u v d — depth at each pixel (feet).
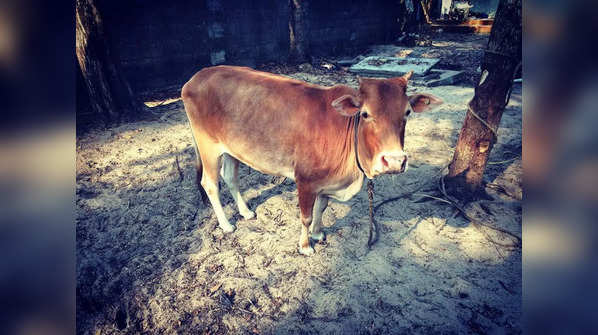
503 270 9.53
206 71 10.94
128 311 8.77
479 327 7.95
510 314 8.21
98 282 9.57
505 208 12.17
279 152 9.55
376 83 7.40
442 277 9.36
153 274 9.85
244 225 11.91
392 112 7.24
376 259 10.08
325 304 8.72
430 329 7.97
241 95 9.77
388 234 11.12
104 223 12.05
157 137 19.26
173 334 8.18
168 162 16.42
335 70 35.55
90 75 20.13
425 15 66.23
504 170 14.61
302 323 8.29
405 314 8.34
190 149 17.75
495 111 11.46
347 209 12.55
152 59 29.81
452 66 34.83
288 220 12.10
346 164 9.05
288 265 10.03
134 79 29.09
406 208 12.44
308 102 9.16
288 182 14.58
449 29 64.34
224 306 8.80
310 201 9.74
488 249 10.34
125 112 21.48
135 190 14.07
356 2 47.52
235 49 36.01
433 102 8.02
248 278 9.62
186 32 31.58
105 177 15.10
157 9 29.19
